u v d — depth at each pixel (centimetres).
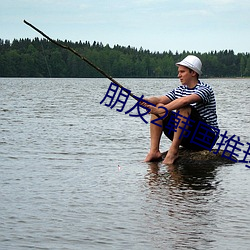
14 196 677
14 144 1120
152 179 791
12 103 2580
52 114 1916
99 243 516
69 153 1019
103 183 759
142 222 579
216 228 563
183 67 953
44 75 12912
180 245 515
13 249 498
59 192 701
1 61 13000
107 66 15025
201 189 733
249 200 677
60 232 544
